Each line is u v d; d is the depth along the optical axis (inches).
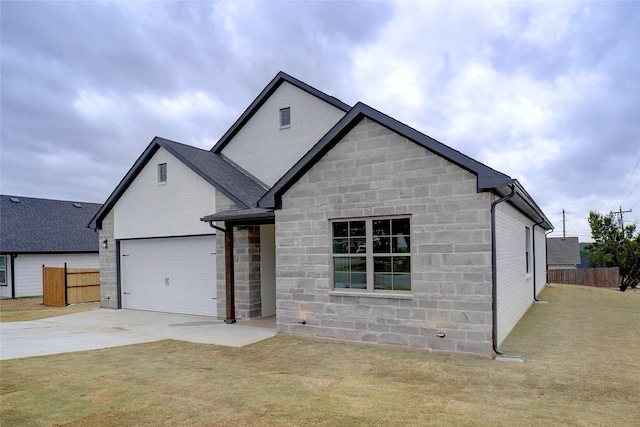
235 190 485.7
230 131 610.5
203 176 490.0
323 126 548.4
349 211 335.3
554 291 778.2
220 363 283.9
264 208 386.3
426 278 301.7
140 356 305.1
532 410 191.8
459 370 256.4
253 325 424.2
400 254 317.4
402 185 313.3
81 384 236.1
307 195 356.5
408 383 234.1
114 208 586.2
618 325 416.8
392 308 315.0
